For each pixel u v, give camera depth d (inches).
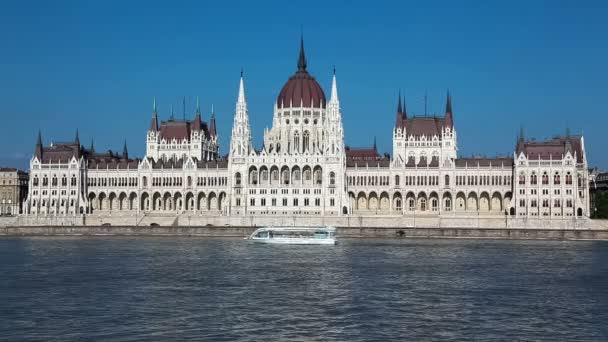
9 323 3661.4
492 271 5684.1
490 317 3841.0
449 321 3737.7
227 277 5300.2
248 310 4003.4
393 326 3624.5
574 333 3496.6
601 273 5565.9
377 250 7667.3
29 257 6781.5
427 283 5009.8
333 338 3388.3
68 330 3511.3
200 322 3693.4
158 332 3481.8
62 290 4660.4
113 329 3535.9
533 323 3703.3
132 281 5083.7
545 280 5172.2
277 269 5812.0
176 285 4894.2
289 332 3494.1
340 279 5206.7
